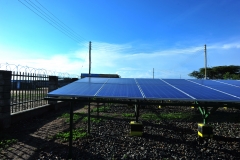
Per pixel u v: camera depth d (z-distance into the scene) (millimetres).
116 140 6074
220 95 4633
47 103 11039
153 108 13172
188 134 7043
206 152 5312
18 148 5023
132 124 6250
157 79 7758
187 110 12359
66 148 5180
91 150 5125
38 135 6160
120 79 7602
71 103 4680
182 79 7816
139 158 4734
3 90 6641
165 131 7363
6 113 6773
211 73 51875
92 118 9141
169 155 5031
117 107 13398
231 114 11016
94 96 4445
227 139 6516
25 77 8367
